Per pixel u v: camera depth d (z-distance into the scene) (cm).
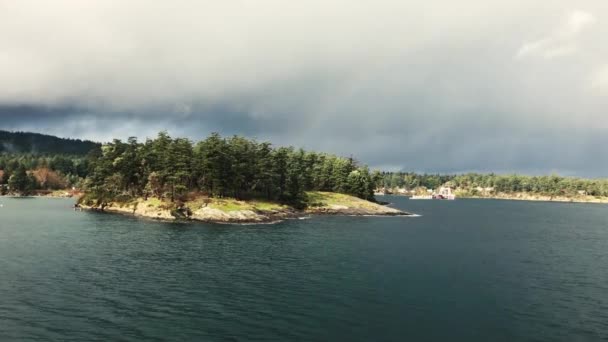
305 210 16688
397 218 16375
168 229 10194
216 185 13988
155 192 14575
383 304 4228
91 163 17825
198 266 5906
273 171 16025
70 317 3638
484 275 5753
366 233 10525
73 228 9906
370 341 3253
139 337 3225
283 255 6950
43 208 16712
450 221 15588
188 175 13750
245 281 5078
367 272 5741
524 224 14975
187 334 3309
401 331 3484
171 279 5100
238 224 11875
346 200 18775
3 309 3791
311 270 5791
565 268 6391
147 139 16150
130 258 6362
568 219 17962
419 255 7319
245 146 16050
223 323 3578
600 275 5881
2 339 3111
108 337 3209
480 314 3978
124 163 15525
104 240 8106
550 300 4525
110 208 15225
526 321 3803
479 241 9650
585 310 4169
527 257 7431
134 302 4119
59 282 4803
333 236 9662
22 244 7381
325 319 3734
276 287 4816
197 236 9075
